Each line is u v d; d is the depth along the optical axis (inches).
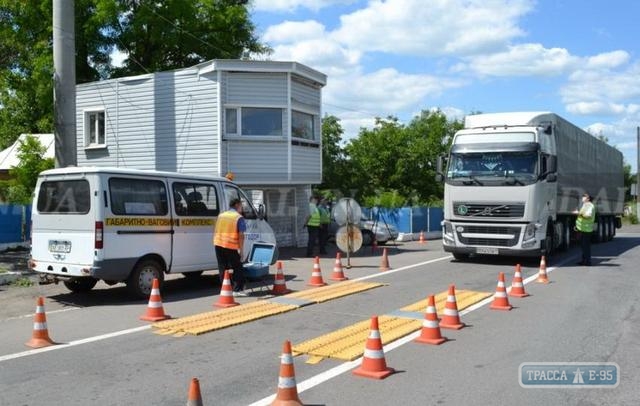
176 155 762.2
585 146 858.1
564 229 767.1
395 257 741.3
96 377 243.1
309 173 805.2
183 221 452.4
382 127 1628.9
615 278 539.8
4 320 356.8
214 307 396.5
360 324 340.8
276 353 280.4
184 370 253.1
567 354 279.0
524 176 614.9
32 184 989.8
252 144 746.8
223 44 1213.7
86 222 399.5
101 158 822.5
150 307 355.3
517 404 213.9
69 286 451.5
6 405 211.5
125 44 1146.7
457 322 333.4
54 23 634.8
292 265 644.7
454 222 650.8
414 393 224.1
